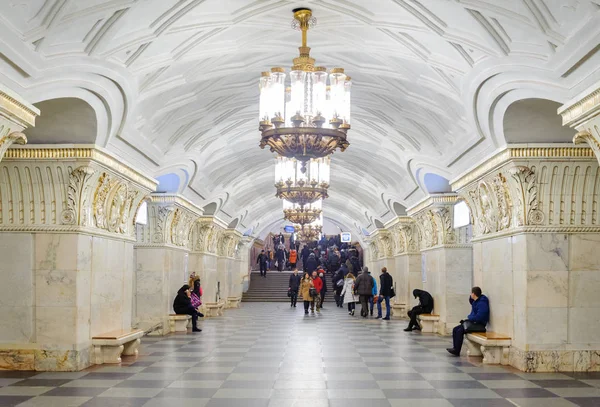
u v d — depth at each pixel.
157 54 8.62
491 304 11.07
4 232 9.55
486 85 8.56
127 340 10.45
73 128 9.23
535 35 6.62
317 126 8.66
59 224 9.54
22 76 6.94
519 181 9.45
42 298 9.47
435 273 16.23
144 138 11.25
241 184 22.73
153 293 15.36
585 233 9.43
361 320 20.14
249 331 16.11
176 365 9.97
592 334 9.32
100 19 6.92
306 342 13.42
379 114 13.37
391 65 10.11
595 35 5.84
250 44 9.57
